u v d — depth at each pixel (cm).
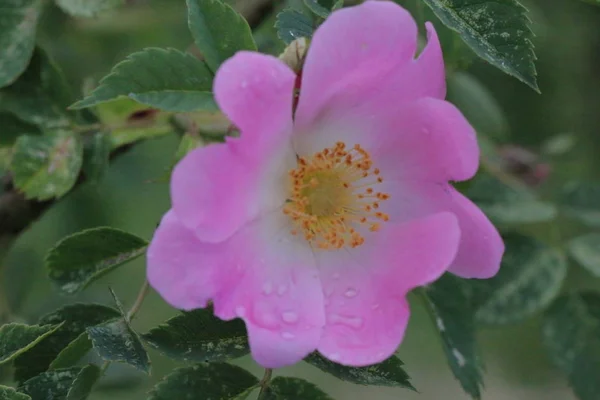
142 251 35
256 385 34
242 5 39
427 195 34
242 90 32
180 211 32
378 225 34
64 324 34
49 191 37
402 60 33
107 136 37
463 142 33
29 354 34
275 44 37
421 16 36
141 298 34
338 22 32
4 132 37
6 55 37
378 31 33
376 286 34
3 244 38
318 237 34
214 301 32
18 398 33
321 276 34
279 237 34
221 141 35
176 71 34
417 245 34
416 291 36
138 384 39
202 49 34
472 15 33
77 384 33
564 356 39
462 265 34
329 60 33
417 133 34
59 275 35
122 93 33
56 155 37
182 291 32
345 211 34
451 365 36
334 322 33
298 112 33
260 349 32
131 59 33
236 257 33
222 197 32
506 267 39
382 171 34
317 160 34
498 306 39
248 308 33
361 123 34
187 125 36
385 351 33
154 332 33
